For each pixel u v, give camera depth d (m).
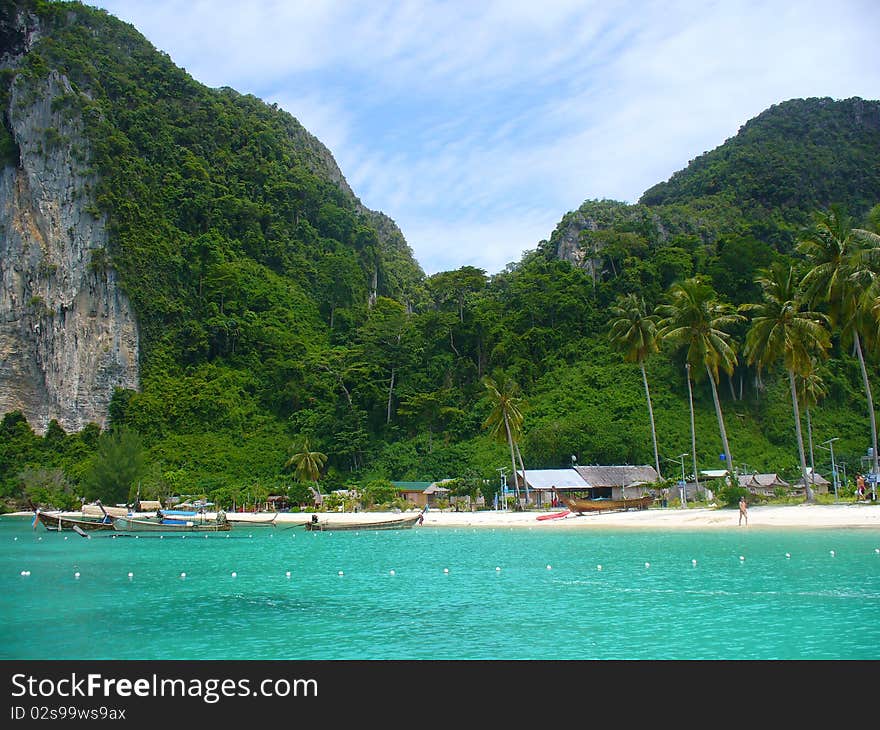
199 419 127.12
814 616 22.23
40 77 147.75
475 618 23.34
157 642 20.84
